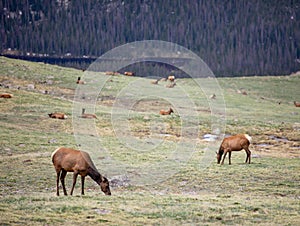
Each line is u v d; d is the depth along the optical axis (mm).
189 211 47906
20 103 126562
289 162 81312
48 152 83812
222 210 49031
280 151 95562
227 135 107875
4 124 105750
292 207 51312
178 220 44969
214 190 63281
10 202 49969
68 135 98625
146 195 56844
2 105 122938
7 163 75188
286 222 45625
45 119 111562
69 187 63031
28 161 76500
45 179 66750
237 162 79188
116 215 45594
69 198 51844
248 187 64625
